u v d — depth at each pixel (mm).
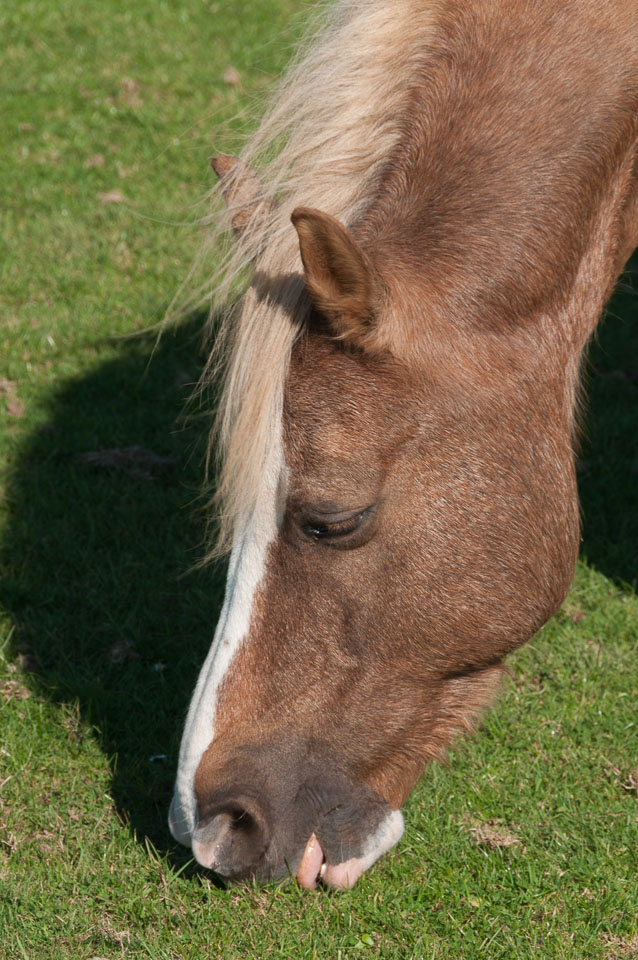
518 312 3768
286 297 3525
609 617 5906
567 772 4914
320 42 4098
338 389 3494
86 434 7250
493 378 3682
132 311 8539
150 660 5578
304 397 3494
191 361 8133
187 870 4328
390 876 4363
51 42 13461
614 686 5438
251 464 3516
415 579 3682
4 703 5207
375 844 3891
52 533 6457
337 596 3627
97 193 10266
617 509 6770
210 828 3674
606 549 6441
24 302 8633
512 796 4770
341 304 3338
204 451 7176
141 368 8008
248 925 4082
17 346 8055
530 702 5328
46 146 11039
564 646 5707
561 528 3975
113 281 8945
